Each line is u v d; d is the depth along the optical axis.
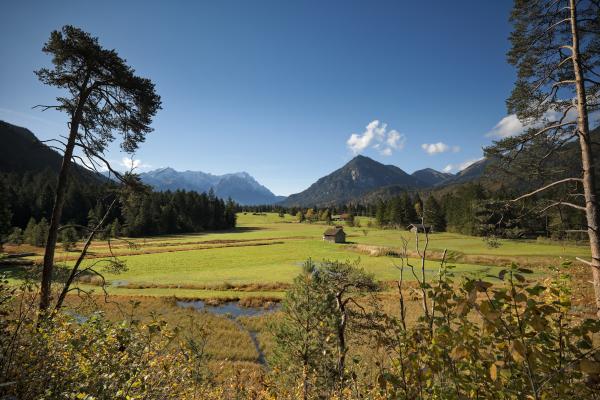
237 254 69.94
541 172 10.53
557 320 2.55
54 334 4.30
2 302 4.26
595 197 8.80
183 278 45.28
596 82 9.30
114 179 12.64
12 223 89.81
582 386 2.28
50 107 11.23
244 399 6.26
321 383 6.24
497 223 11.80
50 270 10.84
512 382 2.42
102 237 12.80
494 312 2.25
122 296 33.81
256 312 30.45
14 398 3.17
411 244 76.31
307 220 194.25
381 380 2.91
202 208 145.12
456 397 2.58
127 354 4.00
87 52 10.91
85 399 3.16
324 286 11.35
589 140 9.11
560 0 10.23
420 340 2.80
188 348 5.32
